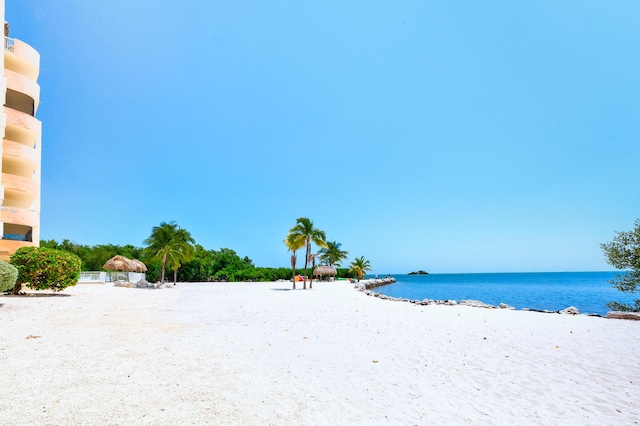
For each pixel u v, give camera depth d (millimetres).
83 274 39969
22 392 4547
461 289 60688
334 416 4152
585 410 4598
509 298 37031
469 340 8812
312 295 25516
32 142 28047
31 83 27344
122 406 4180
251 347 7578
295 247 35688
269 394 4777
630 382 5695
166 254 42938
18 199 27266
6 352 6602
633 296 37906
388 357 7035
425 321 12086
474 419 4238
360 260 84125
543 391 5262
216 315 13047
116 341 7848
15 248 24984
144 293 25391
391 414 4289
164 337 8430
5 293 19578
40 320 10781
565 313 14805
